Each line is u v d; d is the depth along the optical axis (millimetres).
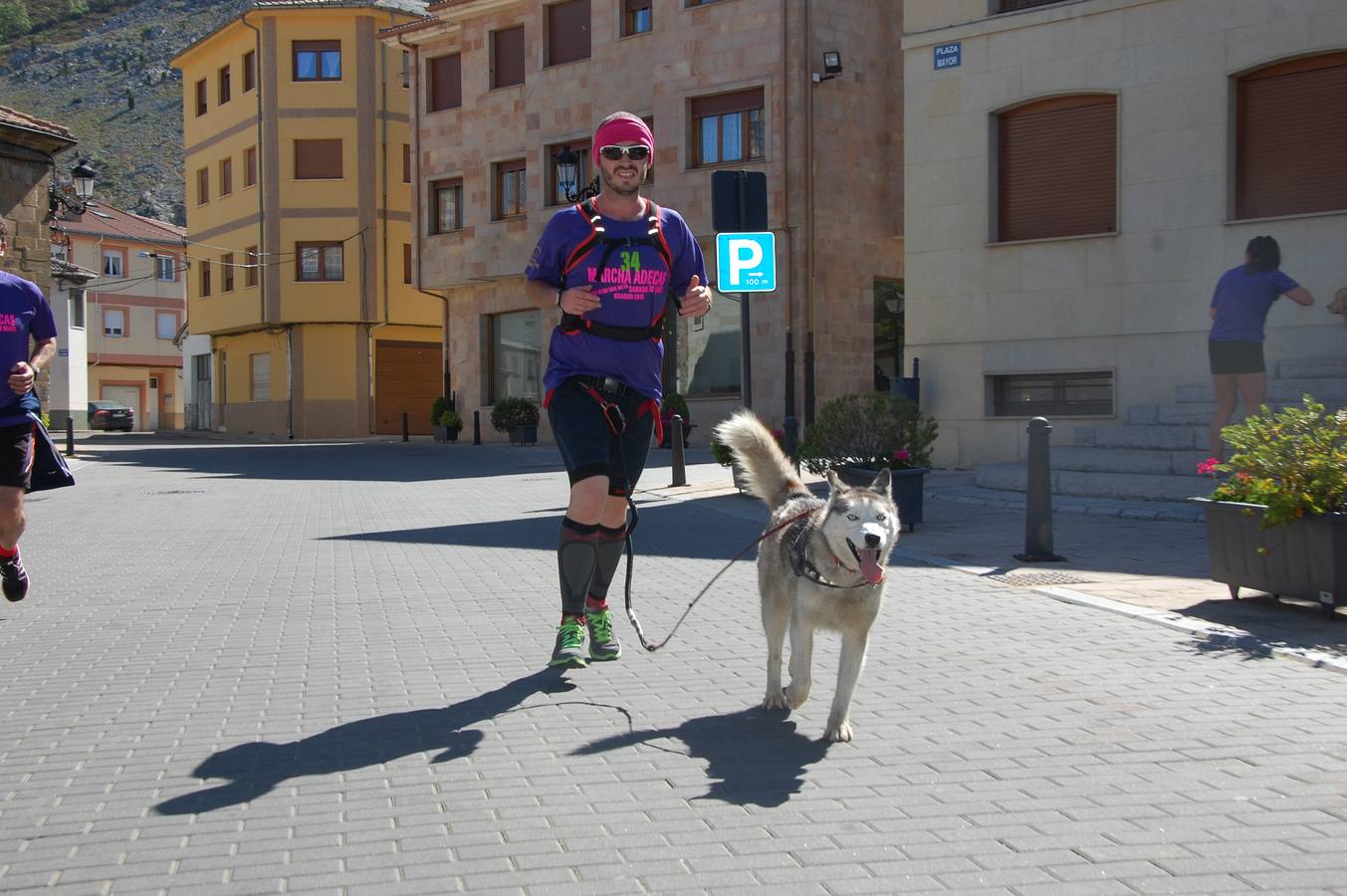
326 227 43812
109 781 4406
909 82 17750
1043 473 9523
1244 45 15086
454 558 10391
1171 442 13820
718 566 9539
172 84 149875
